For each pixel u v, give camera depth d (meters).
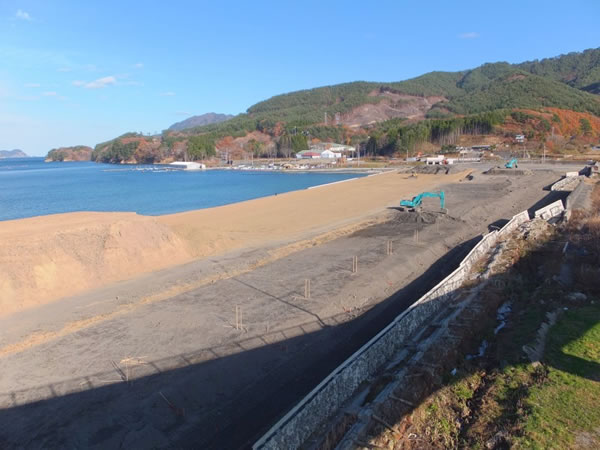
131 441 12.99
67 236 27.48
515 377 15.55
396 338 18.19
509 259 29.92
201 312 22.22
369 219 47.72
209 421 13.96
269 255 32.97
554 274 27.25
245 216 51.44
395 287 26.59
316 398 13.14
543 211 45.38
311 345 18.81
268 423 13.83
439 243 36.28
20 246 24.97
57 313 22.11
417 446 12.80
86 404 14.76
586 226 37.53
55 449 12.73
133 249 29.66
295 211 54.44
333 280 26.80
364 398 14.59
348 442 12.28
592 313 20.44
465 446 12.69
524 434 12.34
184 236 35.16
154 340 19.22
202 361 17.36
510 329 19.84
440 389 15.41
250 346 18.59
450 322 20.27
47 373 16.70
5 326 20.62
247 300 23.80
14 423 13.89
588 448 11.66
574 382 14.79
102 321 21.34
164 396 15.05
